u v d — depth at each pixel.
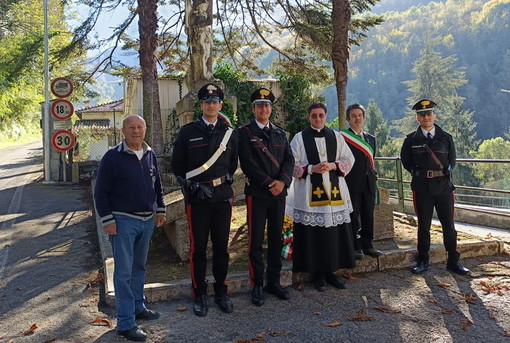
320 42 11.39
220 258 4.18
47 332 3.78
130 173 3.68
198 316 4.01
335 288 4.68
